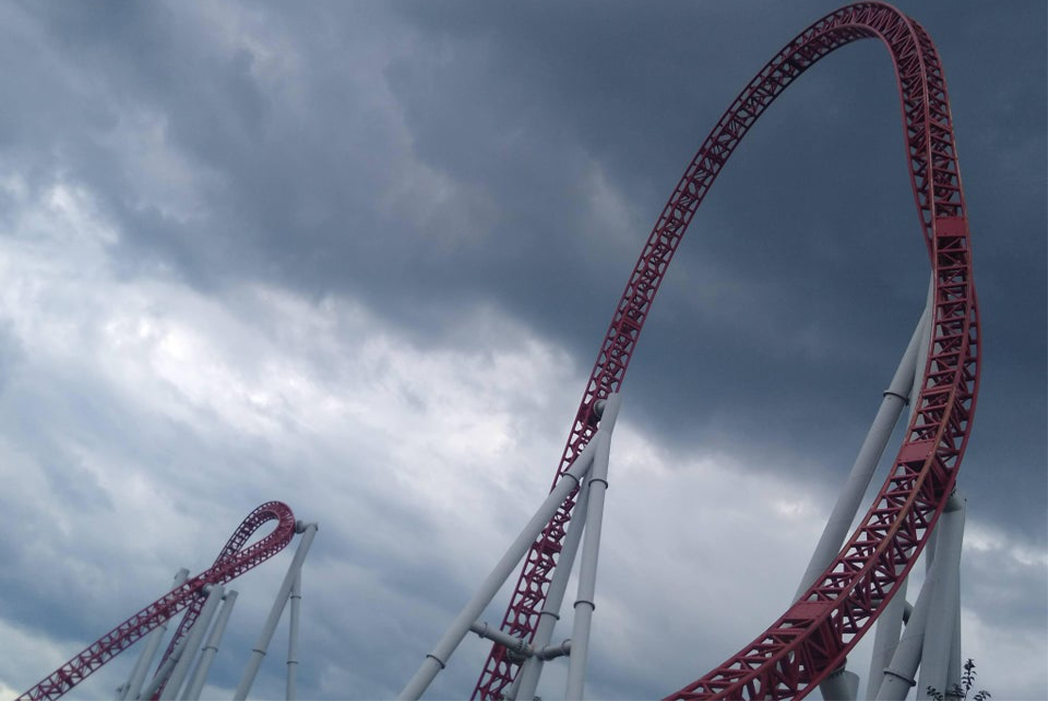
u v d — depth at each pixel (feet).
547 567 191.93
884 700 125.70
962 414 137.90
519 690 168.96
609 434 177.58
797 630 123.03
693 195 213.05
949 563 130.93
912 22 176.24
